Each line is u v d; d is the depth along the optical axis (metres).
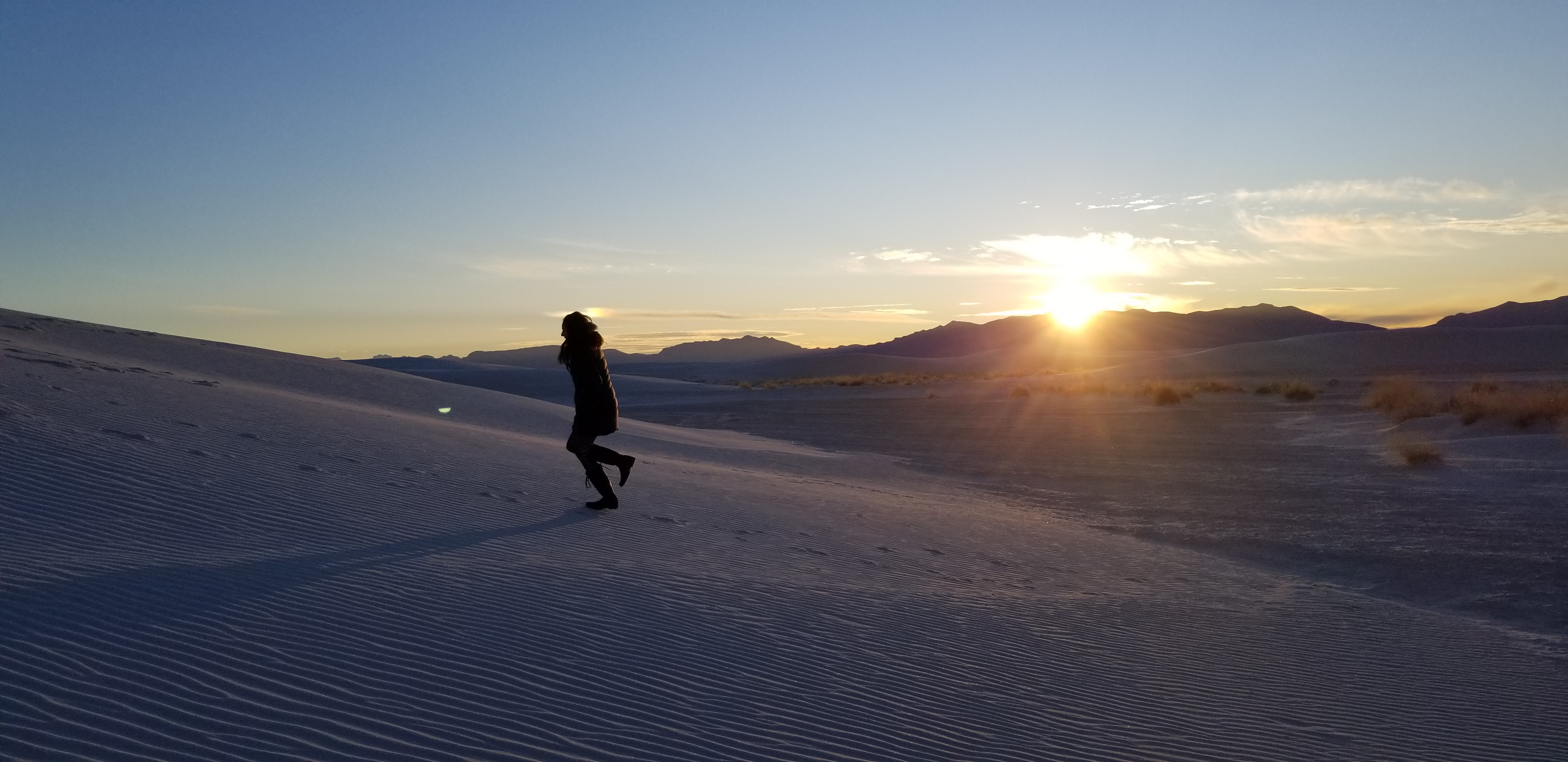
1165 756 5.63
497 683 5.22
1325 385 65.75
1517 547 13.46
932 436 34.88
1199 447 28.88
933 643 7.21
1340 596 10.73
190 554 6.66
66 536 6.62
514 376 126.44
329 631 5.52
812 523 12.56
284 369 27.48
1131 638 8.07
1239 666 7.53
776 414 50.50
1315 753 5.85
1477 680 7.59
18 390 11.44
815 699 5.77
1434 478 20.45
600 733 4.85
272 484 9.23
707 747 4.90
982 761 5.26
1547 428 25.34
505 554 7.89
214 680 4.68
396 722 4.58
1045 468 24.61
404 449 12.84
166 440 10.27
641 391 86.44
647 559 8.59
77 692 4.32
